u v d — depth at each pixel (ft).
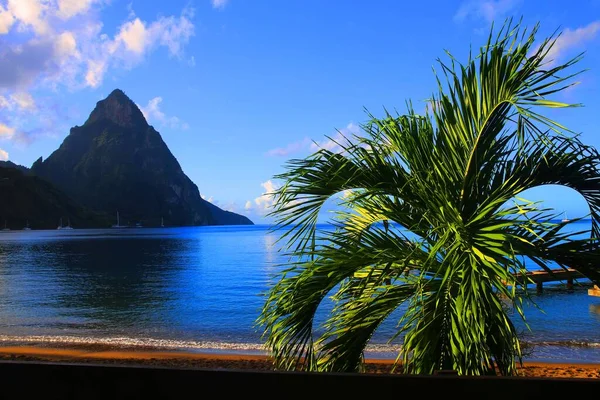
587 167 10.71
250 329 47.06
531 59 9.30
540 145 10.74
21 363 5.62
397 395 5.21
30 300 71.67
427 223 10.99
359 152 10.83
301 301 10.67
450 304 9.83
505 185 10.73
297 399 5.28
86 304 66.85
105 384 5.50
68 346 38.52
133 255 183.62
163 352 35.81
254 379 5.35
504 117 10.03
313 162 10.83
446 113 10.43
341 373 5.29
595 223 11.18
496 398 5.14
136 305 65.21
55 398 5.56
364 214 12.18
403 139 10.65
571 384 5.05
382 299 10.97
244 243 279.28
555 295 64.54
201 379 5.39
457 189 10.53
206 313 57.52
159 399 5.43
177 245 261.65
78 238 376.68
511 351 9.11
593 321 45.98
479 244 8.78
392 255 10.73
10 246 258.37
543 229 10.24
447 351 9.93
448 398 5.17
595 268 10.39
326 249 10.96
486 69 9.73
